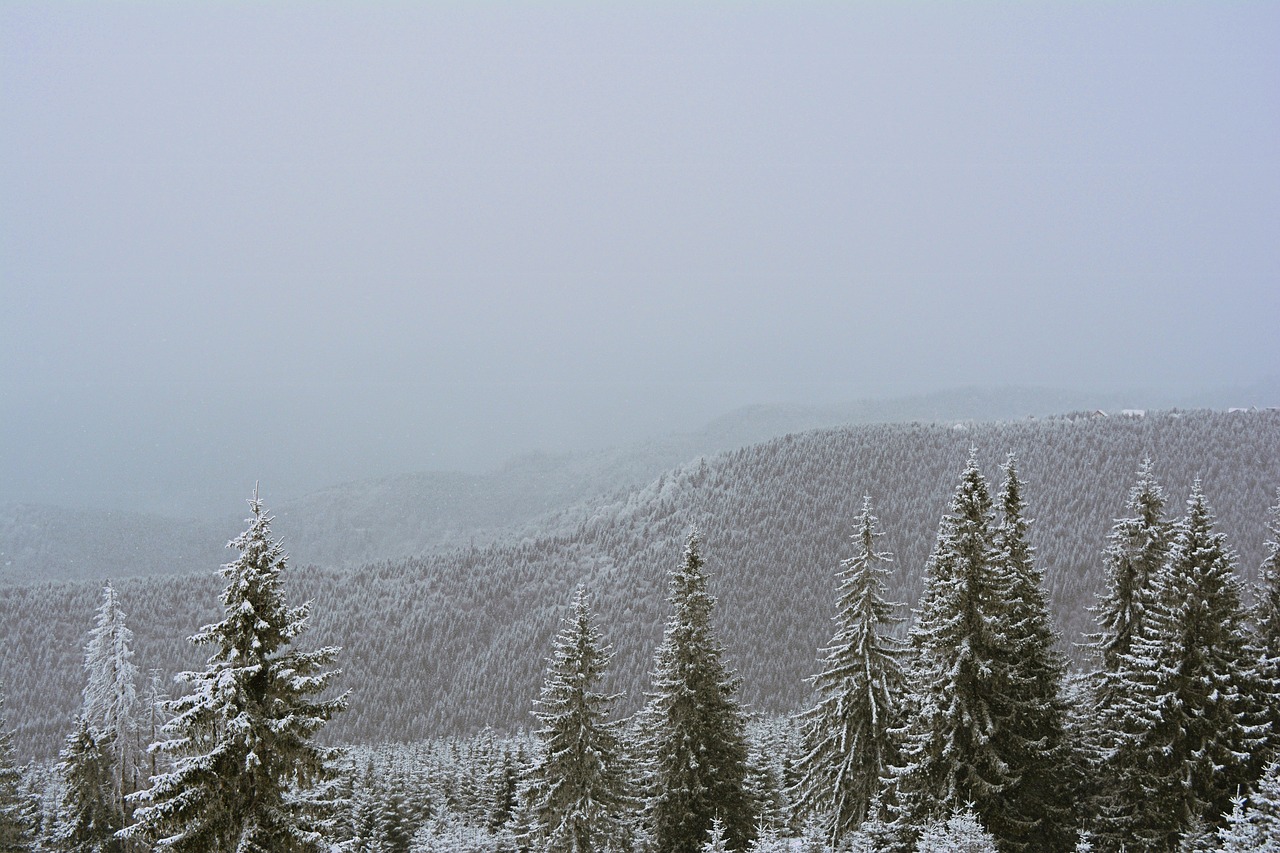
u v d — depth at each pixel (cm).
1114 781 3056
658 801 3438
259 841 1883
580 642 3397
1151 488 3344
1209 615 2803
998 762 2639
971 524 2783
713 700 3491
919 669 2867
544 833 3372
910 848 2708
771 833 2994
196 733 1928
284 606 2028
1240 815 2273
